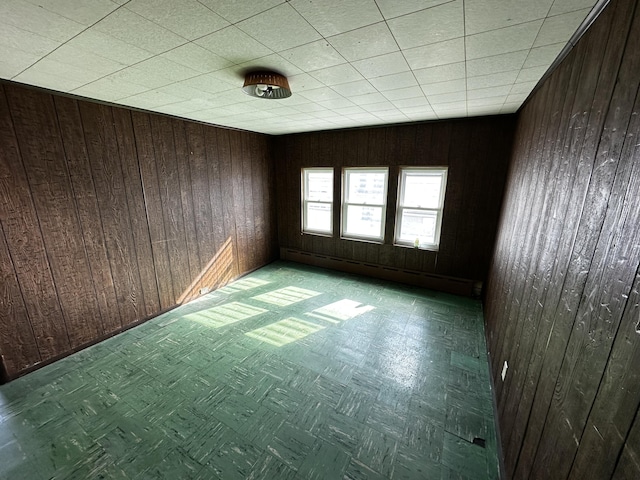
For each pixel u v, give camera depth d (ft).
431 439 5.76
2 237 6.91
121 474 5.10
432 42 4.84
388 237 13.83
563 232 4.13
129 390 7.05
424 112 10.18
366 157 13.39
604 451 2.42
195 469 5.18
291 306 11.55
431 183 12.55
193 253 12.01
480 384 7.26
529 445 4.08
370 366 7.93
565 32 4.35
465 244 12.07
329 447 5.60
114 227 9.17
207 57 5.37
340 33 4.52
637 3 2.84
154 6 3.72
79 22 4.08
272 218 16.71
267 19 4.10
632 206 2.55
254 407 6.54
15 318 7.29
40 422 6.14
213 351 8.62
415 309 11.23
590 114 3.75
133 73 6.16
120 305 9.58
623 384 2.33
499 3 3.71
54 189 7.70
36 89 7.07
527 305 5.37
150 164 9.99
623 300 2.51
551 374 3.80
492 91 7.53
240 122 12.00
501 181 10.87
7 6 3.64
